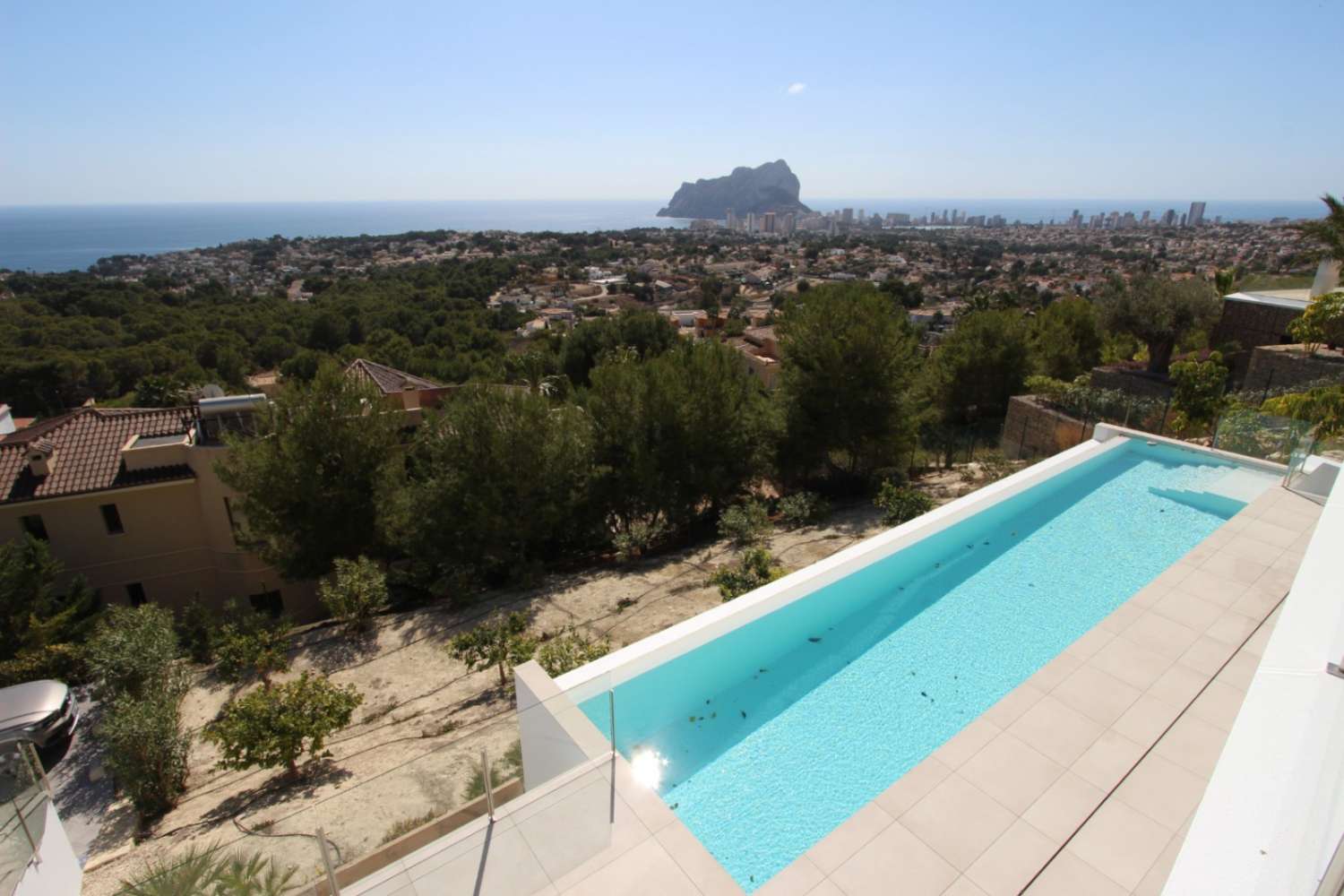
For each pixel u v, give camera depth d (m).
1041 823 3.85
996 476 15.45
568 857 3.64
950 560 9.05
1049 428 16.95
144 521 16.08
